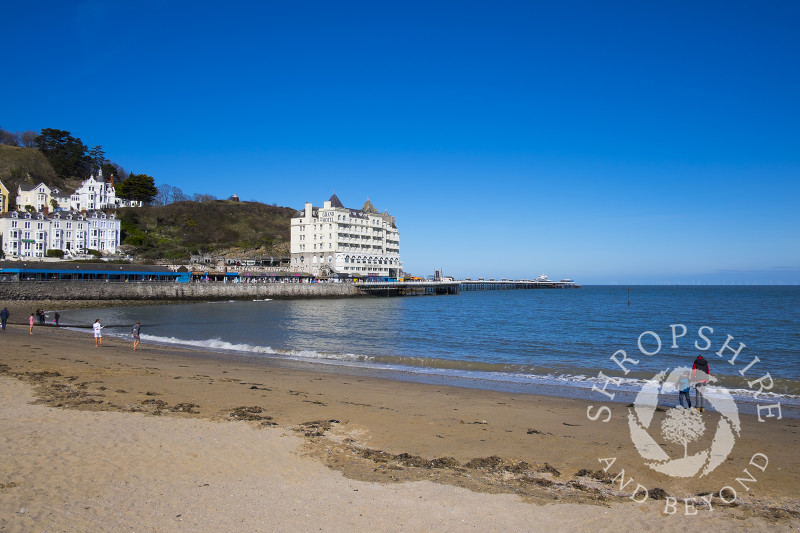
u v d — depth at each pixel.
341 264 146.75
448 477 11.73
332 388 22.84
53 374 22.33
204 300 101.38
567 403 20.92
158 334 48.34
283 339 46.38
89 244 126.38
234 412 16.83
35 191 145.25
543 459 13.54
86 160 188.50
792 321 67.56
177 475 10.99
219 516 9.14
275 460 12.27
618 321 68.00
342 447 13.66
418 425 16.56
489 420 17.62
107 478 10.59
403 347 41.72
